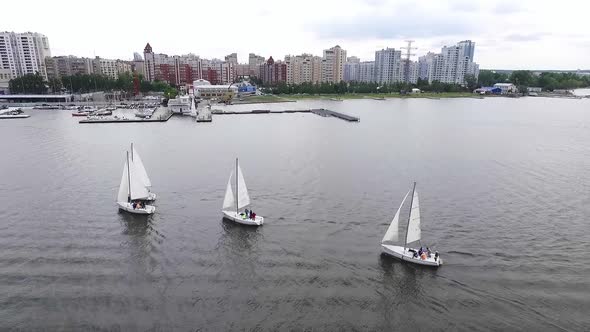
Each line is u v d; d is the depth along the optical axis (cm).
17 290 4847
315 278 5194
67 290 4856
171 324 4291
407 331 4278
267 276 5219
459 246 6062
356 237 6353
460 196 8238
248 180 9238
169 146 13312
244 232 6469
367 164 10919
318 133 16375
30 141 13900
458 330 4294
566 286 5044
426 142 14425
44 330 4191
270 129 17450
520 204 7781
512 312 4569
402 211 7412
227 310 4534
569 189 8725
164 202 7744
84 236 6284
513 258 5716
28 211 7244
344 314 4516
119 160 11100
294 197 8106
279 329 4256
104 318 4372
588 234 6469
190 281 5081
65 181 9050
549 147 13575
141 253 5766
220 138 15000
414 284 5094
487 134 16312
